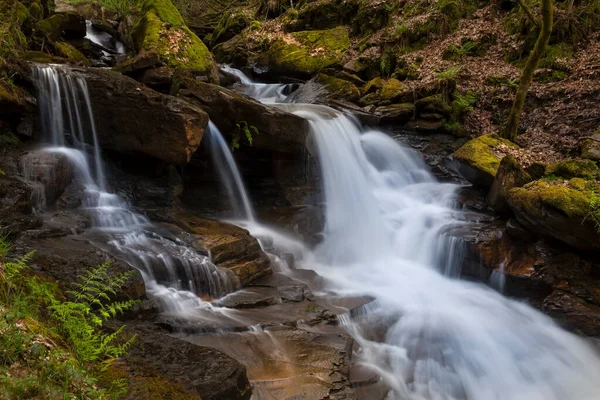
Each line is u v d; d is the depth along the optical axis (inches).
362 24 740.0
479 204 438.0
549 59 552.7
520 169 400.5
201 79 590.6
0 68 336.5
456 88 561.6
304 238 410.3
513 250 379.6
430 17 658.2
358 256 417.1
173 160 364.8
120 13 780.6
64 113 372.5
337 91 602.2
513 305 361.1
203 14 1011.9
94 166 373.4
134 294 246.2
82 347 166.2
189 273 290.5
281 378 220.5
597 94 488.7
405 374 268.4
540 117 502.9
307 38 741.3
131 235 308.7
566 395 287.9
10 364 137.0
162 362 199.6
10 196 284.8
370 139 517.3
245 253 333.1
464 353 301.3
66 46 559.5
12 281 187.5
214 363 201.8
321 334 263.4
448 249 393.7
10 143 339.3
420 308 335.9
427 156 511.2
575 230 343.3
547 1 411.2
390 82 595.5
